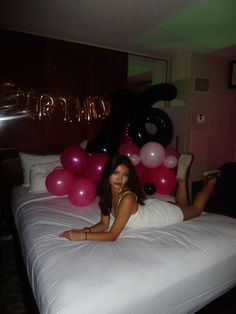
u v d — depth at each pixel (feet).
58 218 6.32
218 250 4.88
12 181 9.72
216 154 13.88
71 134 10.95
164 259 4.42
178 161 7.97
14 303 6.04
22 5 7.50
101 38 10.34
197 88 12.57
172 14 7.99
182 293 4.26
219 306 4.89
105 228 5.63
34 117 10.10
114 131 9.53
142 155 8.41
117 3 7.36
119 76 11.91
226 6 7.47
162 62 13.64
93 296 3.59
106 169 5.54
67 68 10.62
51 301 3.60
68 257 4.49
